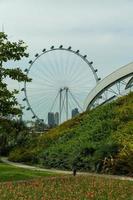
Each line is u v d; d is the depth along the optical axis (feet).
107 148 153.28
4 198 83.30
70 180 109.09
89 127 207.41
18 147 249.55
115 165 144.05
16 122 111.04
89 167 155.33
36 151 211.00
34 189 93.76
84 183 103.40
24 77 109.81
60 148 189.26
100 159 151.33
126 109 200.54
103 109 220.23
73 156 165.07
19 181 107.65
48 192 89.86
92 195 84.99
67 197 83.97
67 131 221.25
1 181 109.70
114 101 224.12
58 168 171.83
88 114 230.68
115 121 190.19
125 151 144.66
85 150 164.35
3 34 106.52
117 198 82.89
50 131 248.11
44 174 124.47
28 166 185.68
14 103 108.17
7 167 140.05
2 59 106.22
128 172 140.77
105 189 93.66
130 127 175.94
